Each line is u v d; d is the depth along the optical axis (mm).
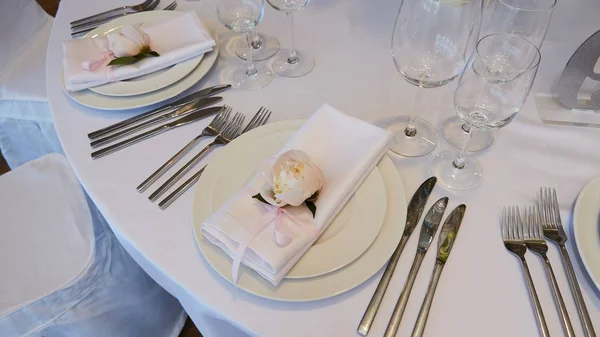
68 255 979
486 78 610
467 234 618
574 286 556
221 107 795
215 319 704
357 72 864
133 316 1099
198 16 924
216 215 578
